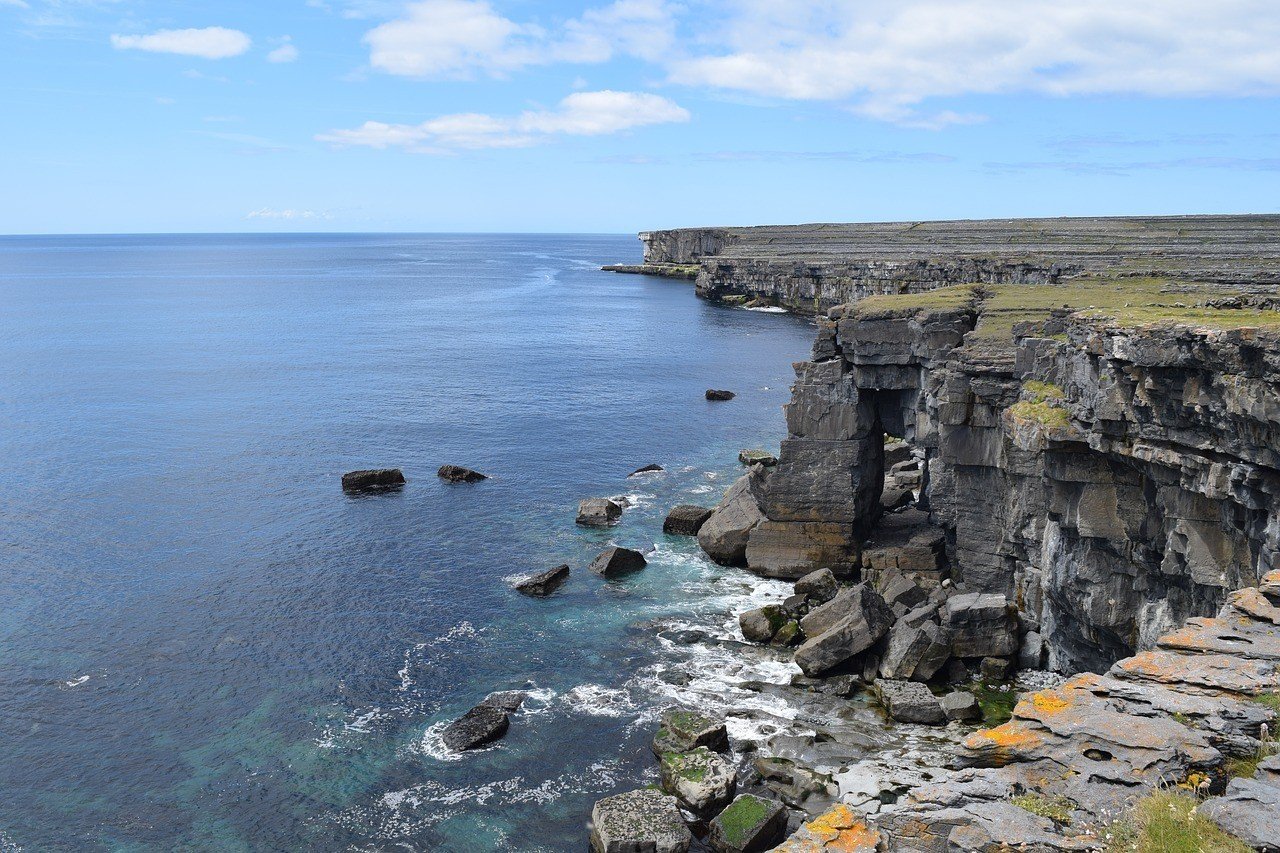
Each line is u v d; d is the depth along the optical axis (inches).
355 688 1676.9
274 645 1830.7
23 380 4473.4
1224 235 5738.2
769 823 1235.2
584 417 3868.1
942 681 1647.4
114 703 1616.6
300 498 2728.8
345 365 5123.0
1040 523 1710.1
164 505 2640.3
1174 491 1254.9
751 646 1824.6
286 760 1462.8
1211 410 1147.3
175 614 1953.7
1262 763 680.4
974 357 1772.9
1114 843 648.4
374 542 2380.7
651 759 1461.6
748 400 4244.6
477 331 6776.6
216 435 3452.3
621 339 6373.0
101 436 3390.7
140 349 5585.6
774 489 2155.5
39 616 1932.8
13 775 1418.6
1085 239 6432.1
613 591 2100.1
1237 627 879.1
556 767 1445.6
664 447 3390.7
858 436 2101.4
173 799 1370.6
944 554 2098.9
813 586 2007.9
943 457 1839.3
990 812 693.3
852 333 2022.6
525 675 1723.7
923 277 5954.7
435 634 1884.8
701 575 2191.2
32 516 2527.1
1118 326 1283.2
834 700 1611.7
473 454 3260.3
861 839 692.1
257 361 5206.7
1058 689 832.9
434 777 1422.2
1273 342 1037.2
